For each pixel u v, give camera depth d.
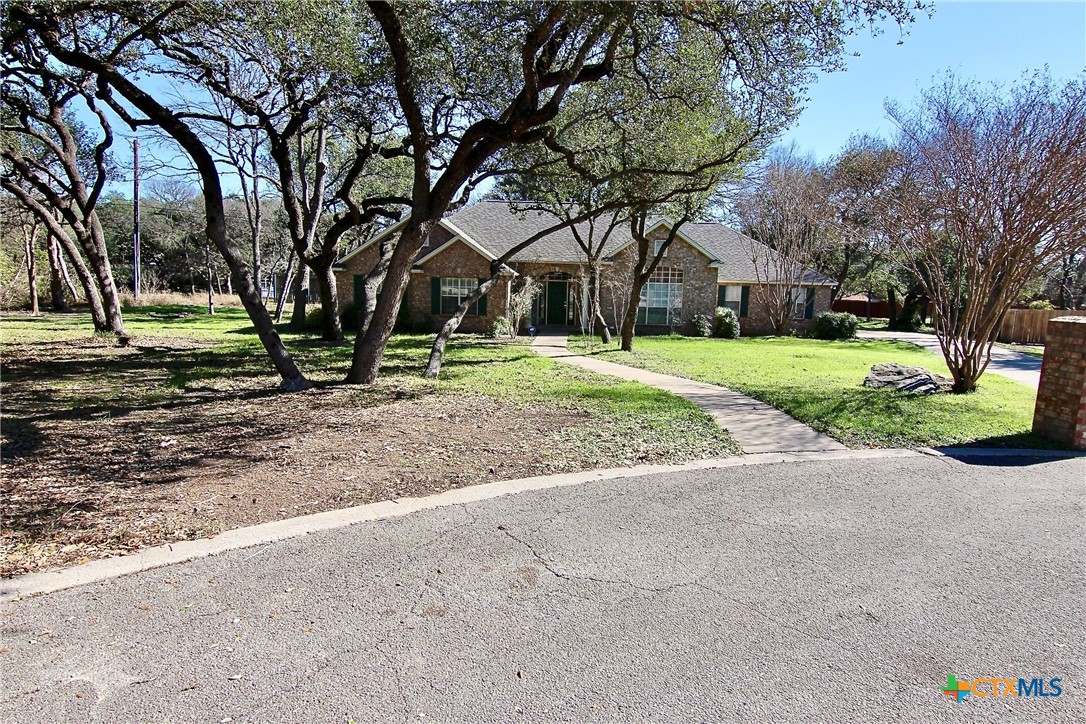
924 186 10.72
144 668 2.32
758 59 7.87
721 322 23.16
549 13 7.41
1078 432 6.06
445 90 10.69
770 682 2.32
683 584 3.10
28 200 15.24
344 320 21.80
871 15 7.00
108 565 3.16
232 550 3.38
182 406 7.48
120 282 39.19
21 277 29.97
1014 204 8.62
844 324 23.86
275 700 2.16
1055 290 32.75
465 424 6.69
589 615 2.79
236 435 6.02
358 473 4.82
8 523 3.67
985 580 3.19
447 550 3.45
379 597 2.91
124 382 9.35
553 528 3.80
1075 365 6.09
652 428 6.66
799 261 24.23
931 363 14.91
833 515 4.12
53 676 2.26
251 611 2.75
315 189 17.89
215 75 11.19
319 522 3.79
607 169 12.83
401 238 9.24
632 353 15.37
